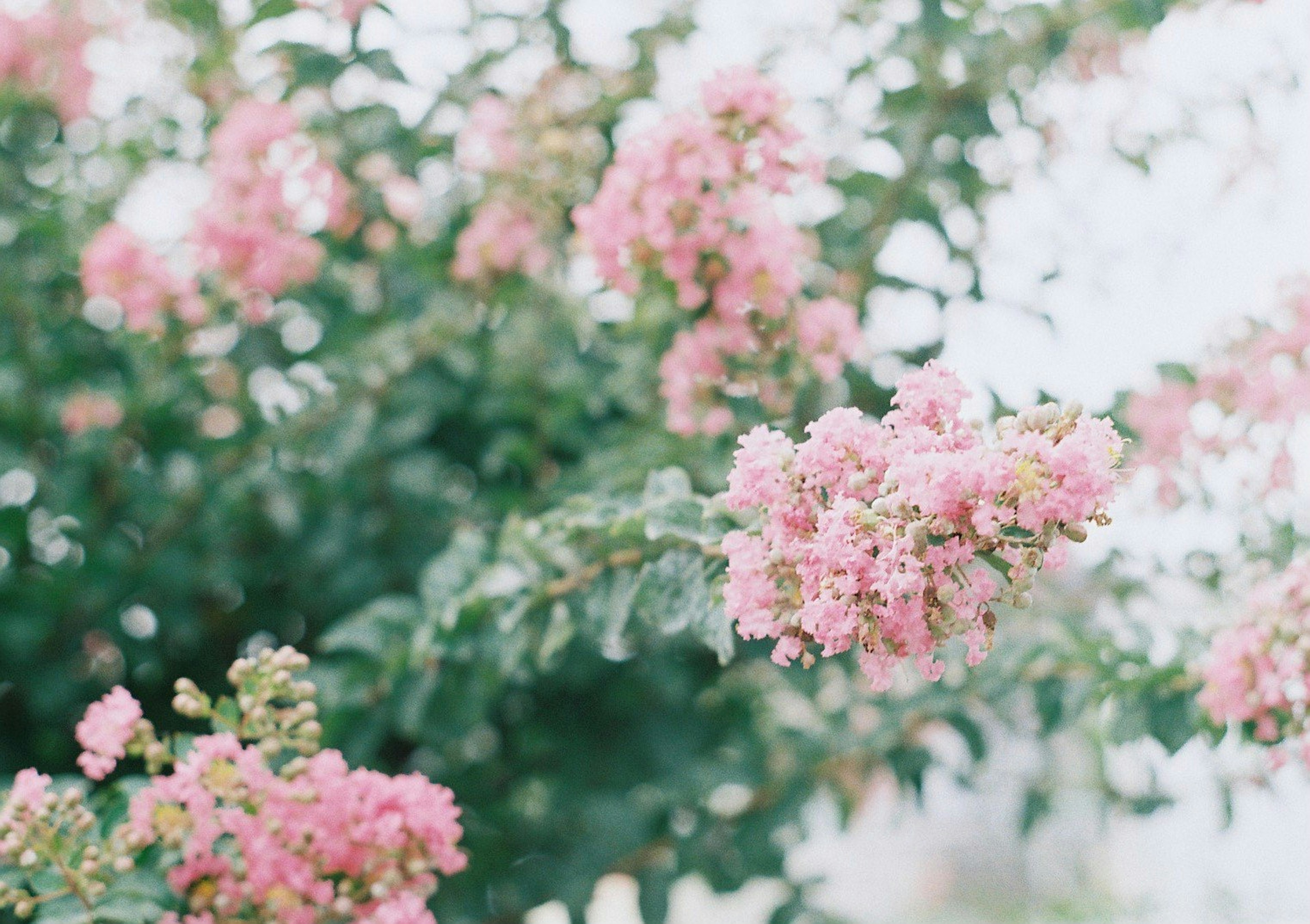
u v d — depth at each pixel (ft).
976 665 5.68
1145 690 9.61
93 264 11.48
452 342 12.54
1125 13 10.94
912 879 31.48
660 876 12.62
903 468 5.48
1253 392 10.35
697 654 12.67
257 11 11.74
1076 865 18.02
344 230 12.73
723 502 7.14
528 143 12.16
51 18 13.28
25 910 7.08
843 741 12.42
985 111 11.42
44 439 12.74
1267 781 10.20
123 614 12.46
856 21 11.77
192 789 7.14
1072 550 11.65
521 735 12.79
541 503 12.21
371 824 7.27
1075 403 5.60
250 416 13.05
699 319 9.65
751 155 8.98
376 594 12.39
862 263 11.44
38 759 12.16
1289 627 8.30
